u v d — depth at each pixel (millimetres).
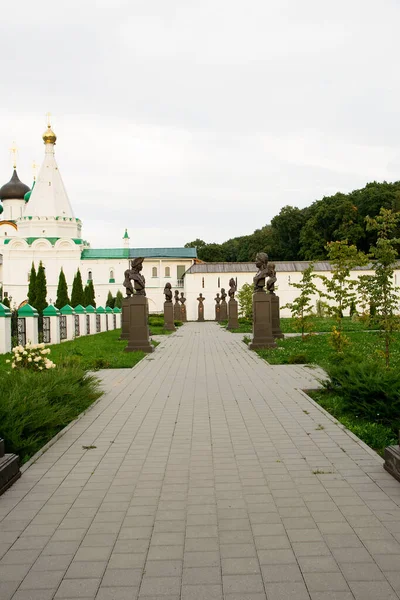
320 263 62625
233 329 38906
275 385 12203
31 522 4797
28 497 5410
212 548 4242
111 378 13844
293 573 3850
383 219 11781
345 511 4902
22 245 72375
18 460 6066
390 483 5621
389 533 4438
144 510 5031
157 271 74750
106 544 4344
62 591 3670
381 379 8461
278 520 4738
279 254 81938
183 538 4430
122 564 4020
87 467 6375
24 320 21719
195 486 5652
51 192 74312
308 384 12234
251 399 10547
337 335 16781
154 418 9008
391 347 19344
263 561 4023
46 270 73000
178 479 5887
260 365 16219
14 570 3957
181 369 15570
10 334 19797
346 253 17281
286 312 61656
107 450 7098
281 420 8633
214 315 63812
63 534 4543
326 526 4594
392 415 8211
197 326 47406
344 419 8617
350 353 13734
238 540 4371
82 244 75562
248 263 65438
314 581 3738
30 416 7113
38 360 12172
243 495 5359
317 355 17938
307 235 71562
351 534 4434
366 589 3633
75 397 9391
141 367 16188
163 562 4039
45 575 3879
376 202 67875
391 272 11953
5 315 19453
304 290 24391
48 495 5457
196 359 18312
